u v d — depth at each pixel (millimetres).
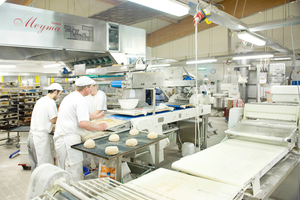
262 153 1999
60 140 2174
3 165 3637
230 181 1402
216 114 9734
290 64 9664
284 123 2617
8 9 2727
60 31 3135
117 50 3746
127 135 2199
